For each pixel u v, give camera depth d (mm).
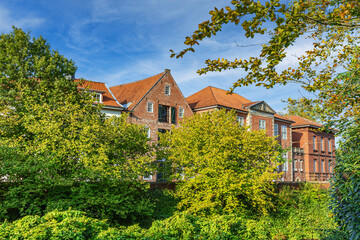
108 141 16938
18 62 21000
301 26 4395
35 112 16750
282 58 4844
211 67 5602
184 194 19641
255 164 20406
